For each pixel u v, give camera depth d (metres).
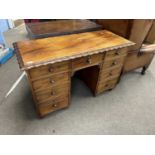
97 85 1.55
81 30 1.51
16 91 1.73
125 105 1.60
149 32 1.67
